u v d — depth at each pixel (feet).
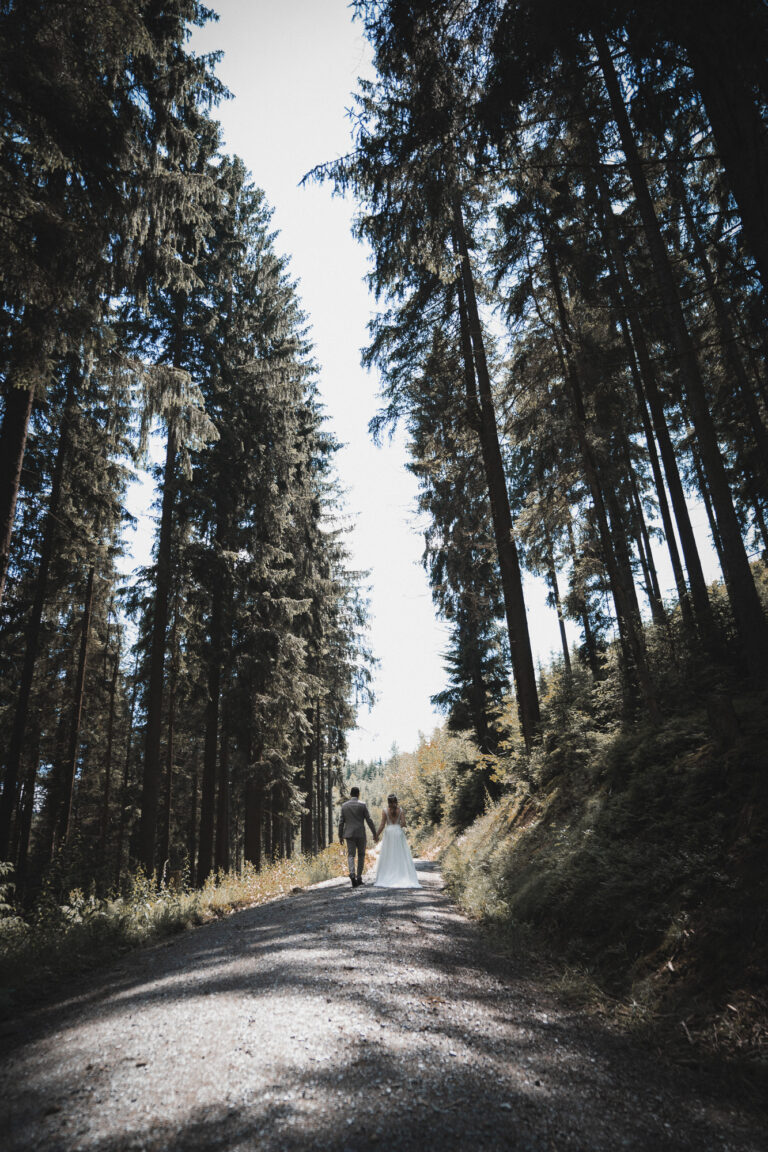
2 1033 12.72
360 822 37.42
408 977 15.16
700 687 32.22
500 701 83.20
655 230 30.83
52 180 27.53
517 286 44.91
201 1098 8.54
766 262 17.90
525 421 46.60
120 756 110.93
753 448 47.47
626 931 17.04
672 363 32.07
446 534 57.11
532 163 33.09
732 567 27.45
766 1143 8.24
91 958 20.62
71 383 47.11
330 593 85.46
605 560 35.60
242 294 70.28
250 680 59.31
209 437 41.93
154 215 36.86
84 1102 8.58
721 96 18.75
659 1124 8.64
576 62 23.54
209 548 58.03
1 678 58.85
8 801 46.19
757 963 12.48
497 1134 7.84
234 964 16.33
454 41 22.81
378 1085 9.02
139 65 36.40
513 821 41.22
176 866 104.42
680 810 20.52
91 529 55.52
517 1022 12.82
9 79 22.49
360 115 25.08
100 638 86.17
